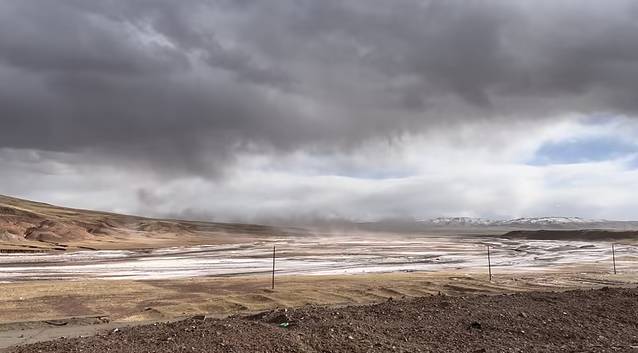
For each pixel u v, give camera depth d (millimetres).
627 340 15141
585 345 14508
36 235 138750
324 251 107750
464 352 13750
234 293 38875
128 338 15086
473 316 17453
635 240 150750
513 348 14156
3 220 144250
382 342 14398
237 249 117188
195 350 13305
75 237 146875
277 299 35094
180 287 42875
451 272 59000
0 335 21000
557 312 18219
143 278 53656
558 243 147750
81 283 46000
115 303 33875
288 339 14188
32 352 14336
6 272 61562
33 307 31906
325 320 16500
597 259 82188
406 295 37031
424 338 15016
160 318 28016
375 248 119750
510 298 21016
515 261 79562
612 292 22266
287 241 162875
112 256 94062
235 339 14195
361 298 35781
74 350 13883
